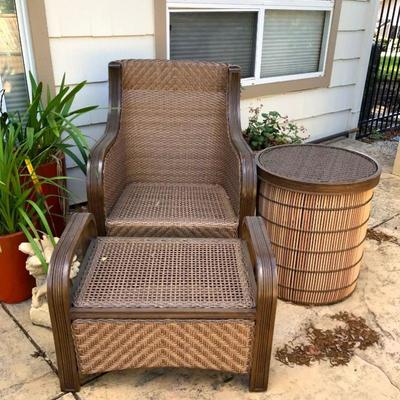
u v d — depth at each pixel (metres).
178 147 2.10
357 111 4.11
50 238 1.59
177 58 2.75
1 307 1.82
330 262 1.78
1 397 1.40
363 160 1.90
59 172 2.01
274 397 1.42
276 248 1.82
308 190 1.64
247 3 2.86
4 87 2.16
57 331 1.29
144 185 2.10
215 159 2.11
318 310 1.84
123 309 1.27
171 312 1.27
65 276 1.23
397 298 1.93
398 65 4.27
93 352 1.33
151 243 1.63
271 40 3.17
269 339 1.32
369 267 2.16
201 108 2.06
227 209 1.83
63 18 2.18
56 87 2.28
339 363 1.57
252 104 3.21
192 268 1.48
